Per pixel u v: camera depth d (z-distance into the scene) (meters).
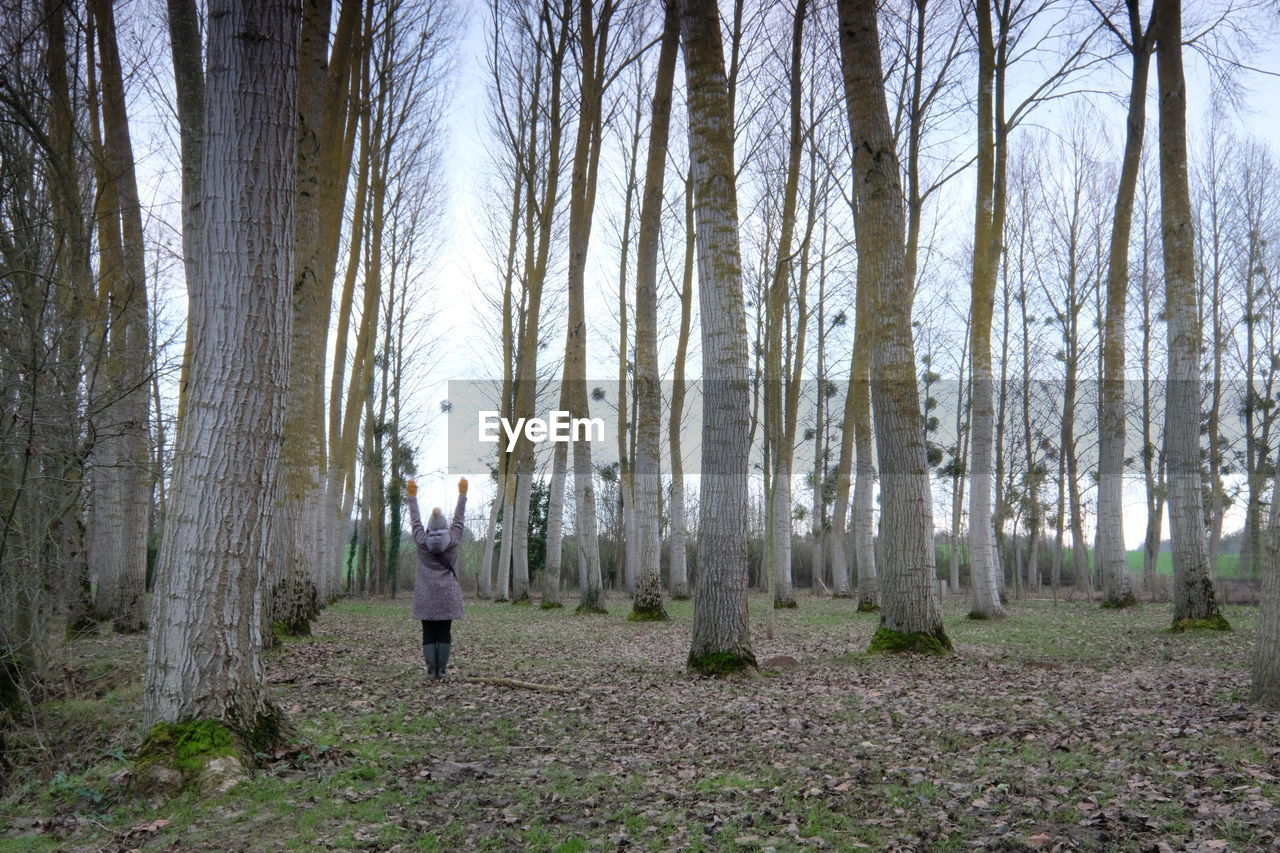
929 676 9.27
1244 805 4.49
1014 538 32.22
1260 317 27.81
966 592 37.81
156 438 8.27
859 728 6.64
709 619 9.59
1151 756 5.54
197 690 5.18
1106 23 17.25
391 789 5.07
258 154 5.35
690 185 24.95
